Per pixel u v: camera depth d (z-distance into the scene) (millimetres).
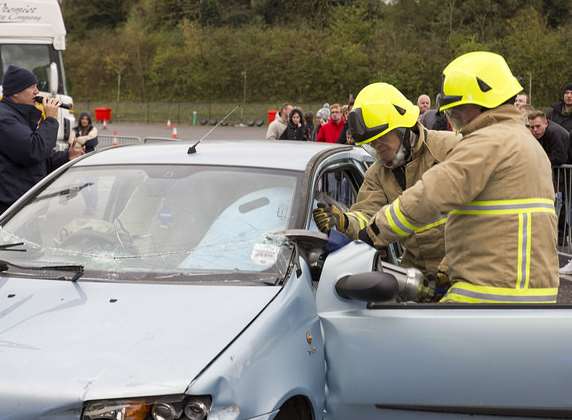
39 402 3092
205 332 3402
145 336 3389
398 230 3926
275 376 3369
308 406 3629
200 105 68875
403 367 3715
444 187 3826
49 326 3514
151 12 95125
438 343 3689
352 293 3699
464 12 78688
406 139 4629
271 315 3553
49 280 3965
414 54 67938
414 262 4973
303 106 67750
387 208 3973
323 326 3836
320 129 17484
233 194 4473
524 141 3938
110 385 3094
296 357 3529
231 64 72438
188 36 76062
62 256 4223
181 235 4266
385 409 3785
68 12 102312
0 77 17922
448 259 4160
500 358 3656
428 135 4738
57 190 4762
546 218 3939
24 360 3275
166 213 4406
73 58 79000
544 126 10820
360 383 3758
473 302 3918
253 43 74562
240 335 3391
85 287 3863
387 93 4562
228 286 3801
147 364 3201
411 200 3869
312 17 91562
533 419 3689
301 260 4031
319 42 73062
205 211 4391
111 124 60125
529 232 3891
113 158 5023
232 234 4227
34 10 18172
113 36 85250
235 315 3529
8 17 17984
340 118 17125
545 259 3936
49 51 18328
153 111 67625
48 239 4406
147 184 4633
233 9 94688
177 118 65688
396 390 3732
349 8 78312
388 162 4688
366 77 68938
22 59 18141
